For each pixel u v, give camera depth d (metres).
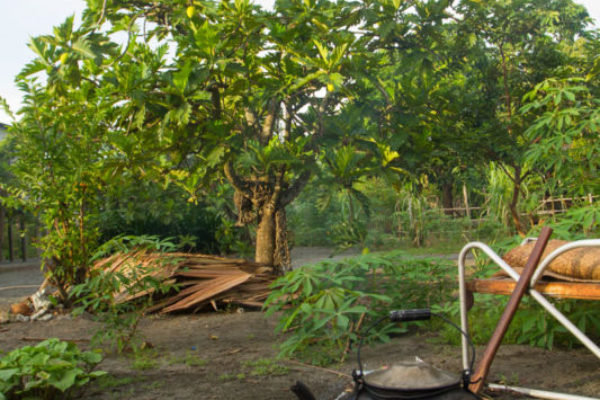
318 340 5.17
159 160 9.30
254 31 8.02
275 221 9.52
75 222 7.85
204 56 7.29
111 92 7.26
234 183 9.19
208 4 7.82
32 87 7.54
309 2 7.78
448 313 5.55
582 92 8.52
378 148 9.12
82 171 7.38
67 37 7.46
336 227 15.05
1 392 3.14
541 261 3.48
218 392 3.79
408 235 20.70
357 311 4.46
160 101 7.50
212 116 8.53
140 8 9.16
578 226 5.44
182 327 6.61
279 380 4.05
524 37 10.48
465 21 10.25
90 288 5.32
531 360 4.27
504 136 9.59
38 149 7.51
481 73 10.95
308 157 8.68
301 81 7.75
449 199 23.58
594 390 3.45
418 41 9.41
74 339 5.86
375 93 10.58
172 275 7.81
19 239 26.69
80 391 3.83
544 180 10.08
